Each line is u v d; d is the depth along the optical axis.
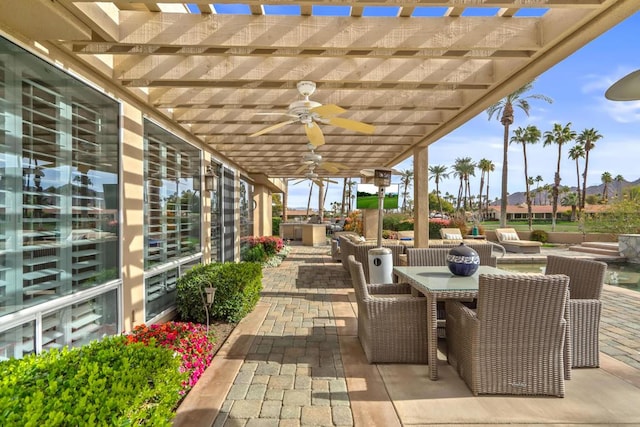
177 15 2.68
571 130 30.41
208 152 6.39
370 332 3.04
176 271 4.82
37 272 2.38
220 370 2.90
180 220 5.06
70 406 1.36
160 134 4.45
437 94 4.31
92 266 2.97
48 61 2.49
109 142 3.27
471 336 2.54
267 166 9.64
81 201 2.85
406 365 3.03
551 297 2.44
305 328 4.04
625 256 10.66
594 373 2.81
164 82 3.34
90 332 2.94
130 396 1.56
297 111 3.48
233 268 4.78
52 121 2.54
